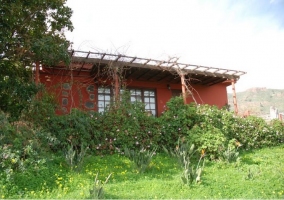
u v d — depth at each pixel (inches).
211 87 569.6
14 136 235.9
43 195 183.5
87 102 439.2
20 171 204.7
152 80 504.1
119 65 387.5
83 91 441.1
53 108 318.7
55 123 296.7
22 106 287.7
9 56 308.3
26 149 217.3
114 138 318.7
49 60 304.5
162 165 278.5
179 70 426.3
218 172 261.1
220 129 363.3
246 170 268.2
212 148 309.0
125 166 267.9
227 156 295.1
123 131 323.6
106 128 323.0
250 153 366.6
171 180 232.1
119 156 302.4
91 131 313.7
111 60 381.1
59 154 276.7
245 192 209.5
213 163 297.3
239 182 228.7
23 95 291.6
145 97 505.0
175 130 351.3
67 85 426.6
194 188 211.3
